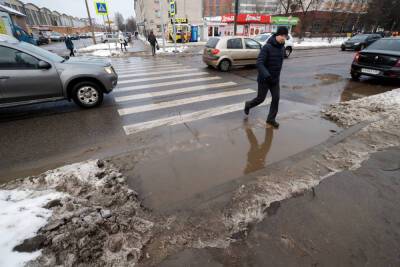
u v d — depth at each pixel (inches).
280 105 216.1
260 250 69.9
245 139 148.9
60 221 70.4
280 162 120.9
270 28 1156.5
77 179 99.6
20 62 174.6
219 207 88.1
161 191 99.7
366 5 1427.2
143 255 67.5
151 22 2003.0
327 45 1000.2
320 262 66.3
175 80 325.4
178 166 119.0
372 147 133.0
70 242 64.6
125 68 443.5
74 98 199.8
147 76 356.8
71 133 159.5
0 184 105.0
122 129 165.6
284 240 73.2
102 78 203.9
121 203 88.2
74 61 204.4
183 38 1171.3
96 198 89.1
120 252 67.1
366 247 71.0
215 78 337.1
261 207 87.5
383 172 109.2
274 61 150.8
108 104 221.6
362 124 164.7
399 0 1315.2
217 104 219.3
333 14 1364.4
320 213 84.3
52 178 99.7
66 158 128.4
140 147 139.7
